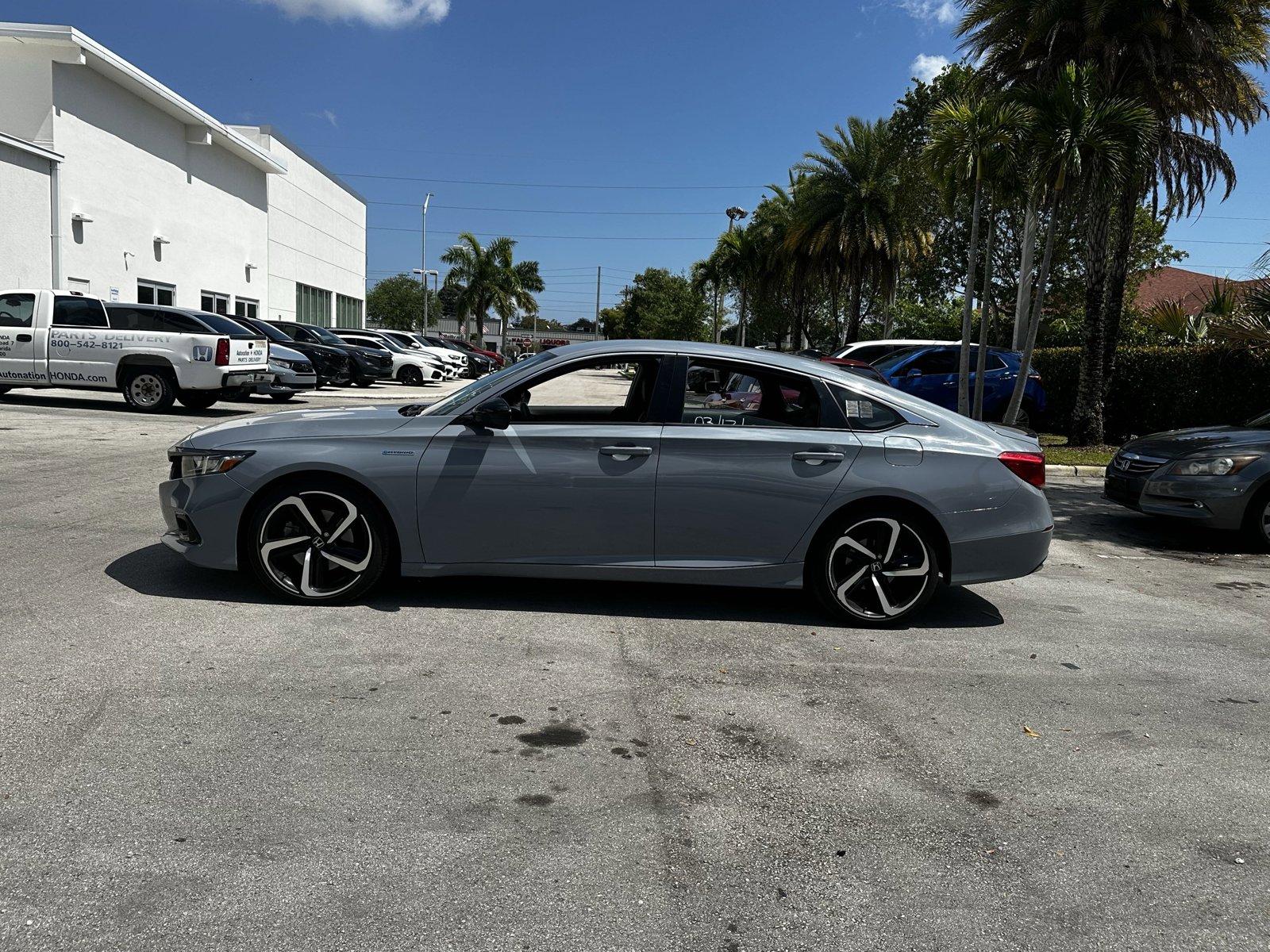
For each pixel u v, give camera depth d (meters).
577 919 2.46
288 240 39.56
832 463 5.02
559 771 3.30
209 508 4.95
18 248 20.61
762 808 3.12
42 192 21.36
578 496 4.95
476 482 4.93
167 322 14.95
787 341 49.88
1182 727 3.98
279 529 5.02
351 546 5.04
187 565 5.75
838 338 44.50
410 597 5.31
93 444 10.76
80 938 2.28
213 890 2.50
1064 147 13.40
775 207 37.19
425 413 5.12
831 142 30.33
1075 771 3.49
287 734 3.48
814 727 3.80
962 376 15.22
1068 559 7.66
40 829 2.75
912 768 3.46
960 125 14.47
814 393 5.17
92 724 3.47
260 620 4.78
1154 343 28.98
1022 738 3.79
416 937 2.35
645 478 4.95
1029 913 2.58
